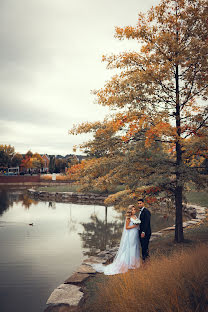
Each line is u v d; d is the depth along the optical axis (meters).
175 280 4.35
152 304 3.85
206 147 7.46
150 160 8.34
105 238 11.92
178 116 8.38
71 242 11.17
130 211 6.66
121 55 8.43
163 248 8.09
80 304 4.99
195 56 7.55
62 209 21.73
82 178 8.83
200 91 8.29
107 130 8.44
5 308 5.35
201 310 3.64
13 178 55.03
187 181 7.84
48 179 56.06
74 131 8.78
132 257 6.34
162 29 8.33
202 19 7.77
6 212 19.69
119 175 8.18
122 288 4.59
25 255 9.28
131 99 7.71
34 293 6.13
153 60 7.95
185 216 17.58
